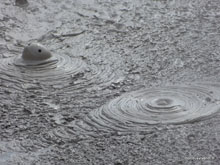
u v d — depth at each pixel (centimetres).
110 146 1476
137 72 1967
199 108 1634
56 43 2236
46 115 1675
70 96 1800
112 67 2012
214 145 1435
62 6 2553
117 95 1788
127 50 2161
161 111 1628
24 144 1515
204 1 2670
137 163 1376
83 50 2169
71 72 1967
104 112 1661
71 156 1438
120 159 1402
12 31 2311
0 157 1451
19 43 2225
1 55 2112
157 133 1520
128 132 1543
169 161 1373
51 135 1558
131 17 2470
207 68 1967
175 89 1777
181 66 1998
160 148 1443
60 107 1725
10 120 1650
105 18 2455
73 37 2284
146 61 2059
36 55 2016
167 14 2508
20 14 2448
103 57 2102
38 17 2444
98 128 1580
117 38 2272
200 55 2086
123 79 1914
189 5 2617
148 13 2517
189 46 2177
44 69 1980
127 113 1639
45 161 1419
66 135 1555
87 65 2027
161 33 2311
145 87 1828
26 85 1880
